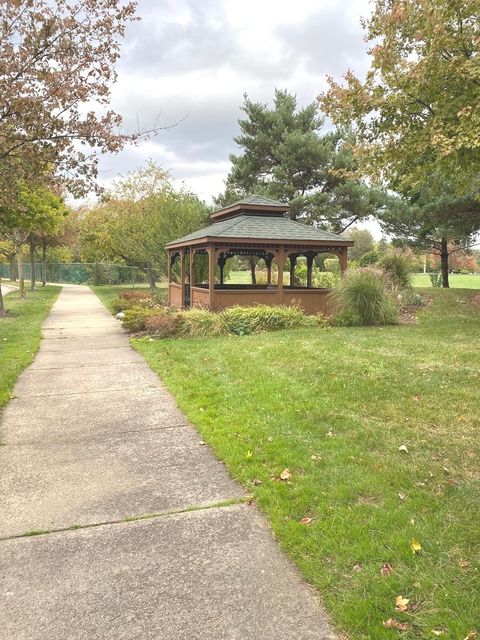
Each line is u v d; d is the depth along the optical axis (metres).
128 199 25.70
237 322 11.38
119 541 2.91
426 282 29.81
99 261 36.00
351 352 8.24
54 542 2.90
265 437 4.46
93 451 4.32
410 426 4.66
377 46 8.00
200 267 20.45
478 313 13.78
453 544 2.74
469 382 6.12
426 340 9.53
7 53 5.80
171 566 2.66
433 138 7.28
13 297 22.81
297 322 11.99
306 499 3.29
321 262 31.39
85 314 15.93
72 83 6.15
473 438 4.32
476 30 7.87
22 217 14.82
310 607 2.33
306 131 27.19
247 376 6.71
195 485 3.64
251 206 14.96
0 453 4.28
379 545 2.75
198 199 25.00
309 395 5.71
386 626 2.16
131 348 9.59
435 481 3.53
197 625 2.22
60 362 8.20
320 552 2.71
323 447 4.20
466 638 2.05
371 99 8.12
